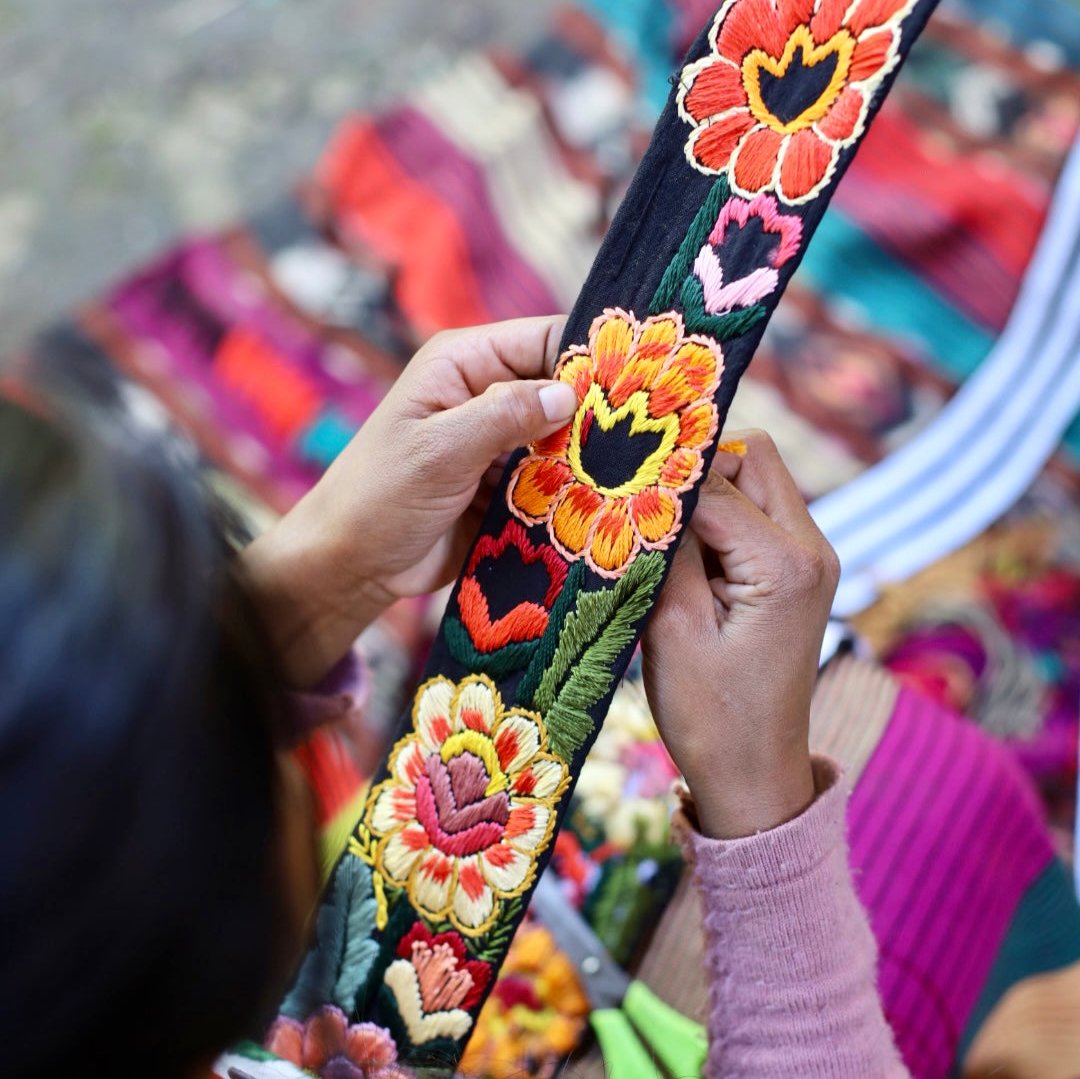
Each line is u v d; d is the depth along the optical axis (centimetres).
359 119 180
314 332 163
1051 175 161
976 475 147
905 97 168
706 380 58
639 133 174
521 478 63
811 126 56
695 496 59
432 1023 63
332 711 75
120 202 195
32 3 212
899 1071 61
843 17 54
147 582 33
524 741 63
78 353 164
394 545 68
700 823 62
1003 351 153
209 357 162
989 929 90
